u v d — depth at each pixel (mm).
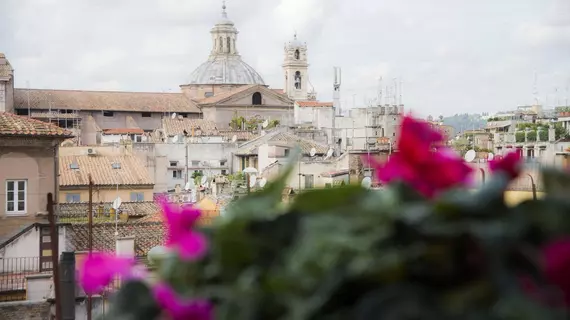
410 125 4469
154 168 105250
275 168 76000
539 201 4016
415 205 4172
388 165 4469
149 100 180125
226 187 71750
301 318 3947
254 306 4195
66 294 9430
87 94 175875
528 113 138125
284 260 4262
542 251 3854
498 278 3789
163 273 4641
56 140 49969
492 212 4031
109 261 4961
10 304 31547
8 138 48812
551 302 3764
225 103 181250
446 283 3926
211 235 4594
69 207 63594
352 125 129500
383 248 3949
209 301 4445
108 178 81125
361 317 3820
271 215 4383
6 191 49281
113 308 4707
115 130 166250
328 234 4043
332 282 3918
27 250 39344
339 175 60656
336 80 150750
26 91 171125
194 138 127250
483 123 137375
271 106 183375
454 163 4383
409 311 3801
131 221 50000
